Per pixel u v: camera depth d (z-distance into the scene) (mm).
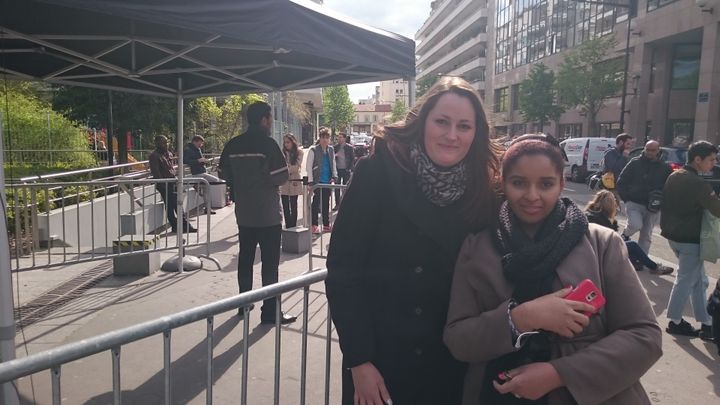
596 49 33844
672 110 33000
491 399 1596
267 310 4645
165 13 2559
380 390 1728
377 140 1821
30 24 3971
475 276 1646
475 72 73750
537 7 51344
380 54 4133
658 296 5867
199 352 4043
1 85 11812
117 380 1740
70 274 6281
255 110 4660
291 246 7777
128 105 16766
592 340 1519
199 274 6406
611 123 38312
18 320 4684
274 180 4684
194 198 11430
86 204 8109
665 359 4227
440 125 1708
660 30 31922
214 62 5605
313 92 30453
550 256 1541
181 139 6457
